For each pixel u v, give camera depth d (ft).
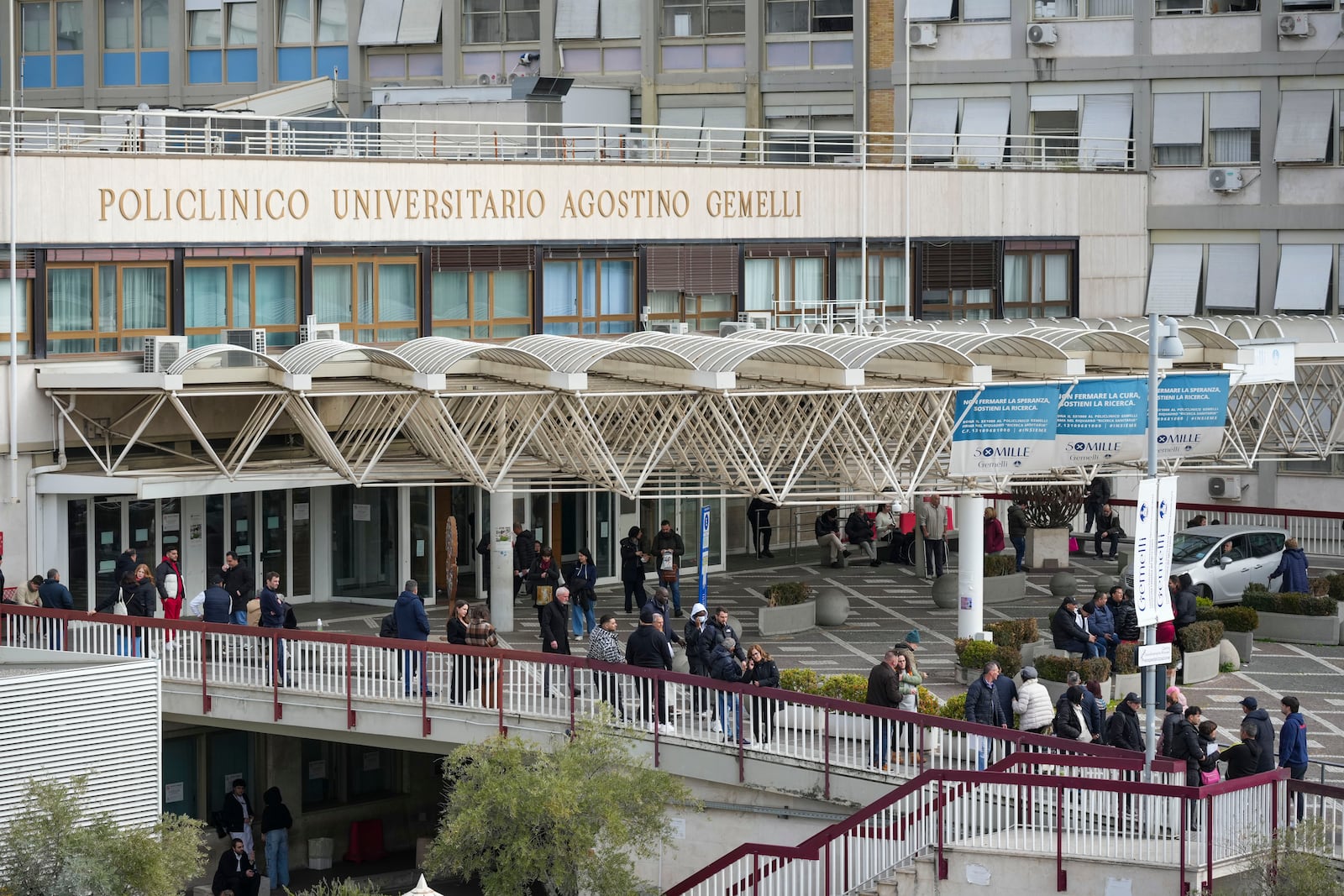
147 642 102.12
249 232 126.00
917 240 163.53
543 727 95.40
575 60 204.64
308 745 120.78
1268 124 180.96
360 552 134.82
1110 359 131.13
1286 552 135.54
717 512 153.79
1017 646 117.60
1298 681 119.14
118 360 120.26
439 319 135.74
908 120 176.76
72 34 209.05
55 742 84.94
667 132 202.28
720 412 114.83
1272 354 124.47
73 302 118.62
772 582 150.20
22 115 209.36
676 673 94.32
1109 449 120.16
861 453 120.57
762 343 114.73
